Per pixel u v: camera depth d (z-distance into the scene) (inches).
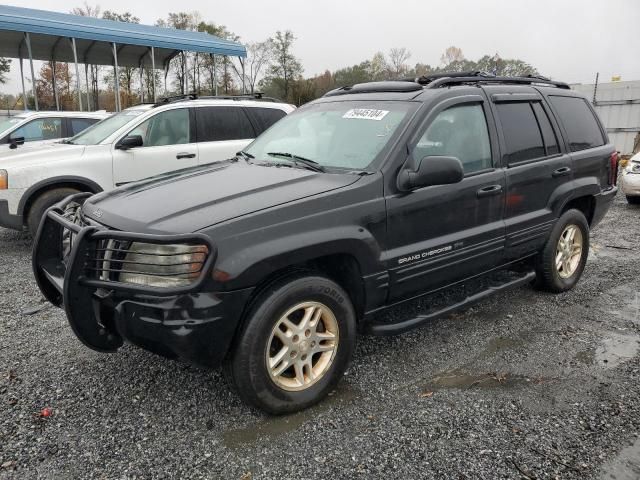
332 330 125.7
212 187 130.1
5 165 254.4
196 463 104.4
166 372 140.3
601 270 233.6
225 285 106.0
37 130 401.1
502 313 182.5
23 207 256.1
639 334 165.8
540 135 181.5
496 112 166.1
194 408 123.6
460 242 149.7
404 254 135.8
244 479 100.0
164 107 295.9
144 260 108.9
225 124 313.6
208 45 573.0
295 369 120.7
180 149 295.9
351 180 129.7
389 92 159.3
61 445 109.5
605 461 104.2
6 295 201.0
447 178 129.7
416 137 139.3
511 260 175.3
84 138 301.3
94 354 150.5
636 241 289.0
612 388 132.3
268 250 110.3
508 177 163.9
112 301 111.7
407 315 147.7
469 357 150.0
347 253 124.8
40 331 166.7
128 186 144.2
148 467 103.1
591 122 211.8
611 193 215.5
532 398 128.0
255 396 114.6
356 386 134.1
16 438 111.4
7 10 499.2
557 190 185.0
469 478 99.7
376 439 111.9
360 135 145.3
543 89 193.3
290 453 107.5
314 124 161.5
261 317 111.7
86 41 532.4
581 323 174.2
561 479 99.1
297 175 135.0
